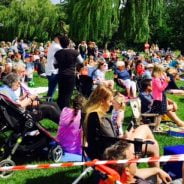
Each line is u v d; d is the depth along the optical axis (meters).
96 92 6.50
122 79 16.55
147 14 43.75
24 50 32.00
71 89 10.77
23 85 9.02
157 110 10.69
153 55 34.56
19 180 7.29
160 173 6.06
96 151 6.29
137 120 10.00
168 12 85.38
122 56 41.16
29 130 7.77
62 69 10.64
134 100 10.55
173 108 11.29
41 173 7.61
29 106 8.61
